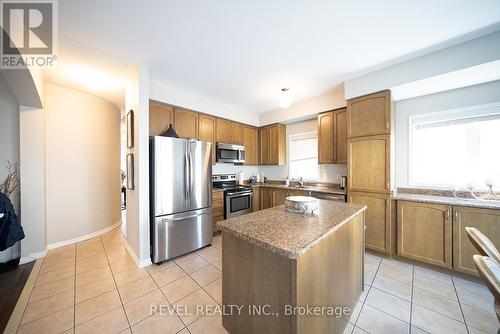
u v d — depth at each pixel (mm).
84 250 2832
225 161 3828
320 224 1304
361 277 1839
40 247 2588
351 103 2742
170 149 2566
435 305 1689
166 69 2506
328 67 2455
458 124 2467
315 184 3926
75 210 3137
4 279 2107
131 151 2637
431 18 1651
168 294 1865
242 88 3117
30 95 2242
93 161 3377
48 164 2881
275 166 4652
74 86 2998
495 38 1819
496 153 2248
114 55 2172
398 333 1419
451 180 2518
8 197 2234
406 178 2791
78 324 1508
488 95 2252
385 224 2490
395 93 2586
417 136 2744
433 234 2215
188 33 1824
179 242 2639
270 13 1587
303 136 4164
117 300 1776
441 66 2078
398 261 2461
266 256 1105
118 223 4031
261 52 2143
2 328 1465
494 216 1893
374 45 2021
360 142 2664
